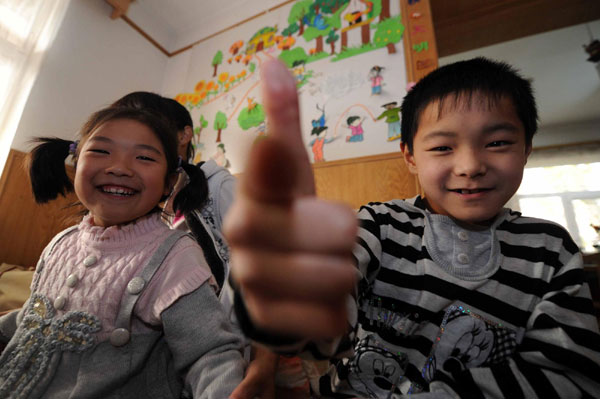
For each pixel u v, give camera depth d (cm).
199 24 247
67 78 190
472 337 40
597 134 425
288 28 196
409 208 52
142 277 46
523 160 41
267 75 17
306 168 16
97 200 50
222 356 41
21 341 45
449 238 45
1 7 164
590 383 33
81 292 46
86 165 49
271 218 15
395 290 45
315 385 51
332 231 15
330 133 159
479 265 43
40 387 41
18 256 158
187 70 239
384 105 149
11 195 158
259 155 14
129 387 43
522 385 33
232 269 15
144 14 238
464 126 40
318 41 180
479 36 205
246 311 16
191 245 53
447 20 194
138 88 231
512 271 43
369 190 135
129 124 53
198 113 216
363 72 160
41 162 65
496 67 44
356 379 42
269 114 16
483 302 41
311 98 171
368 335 44
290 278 15
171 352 45
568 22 191
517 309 41
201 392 38
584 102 382
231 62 215
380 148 146
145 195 52
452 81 42
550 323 36
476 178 40
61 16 180
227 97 207
